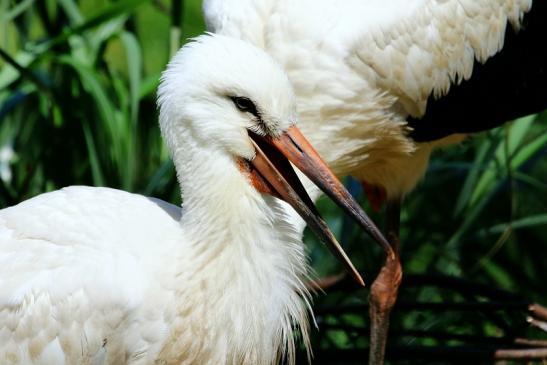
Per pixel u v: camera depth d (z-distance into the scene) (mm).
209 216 7160
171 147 7184
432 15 8664
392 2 8516
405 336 10281
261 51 7062
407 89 8680
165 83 7113
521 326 9406
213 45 7023
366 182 9414
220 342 7301
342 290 9914
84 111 10000
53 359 7121
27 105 10562
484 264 10773
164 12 11344
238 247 7203
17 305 7117
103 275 7059
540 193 11000
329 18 8383
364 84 8500
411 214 10688
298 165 7027
